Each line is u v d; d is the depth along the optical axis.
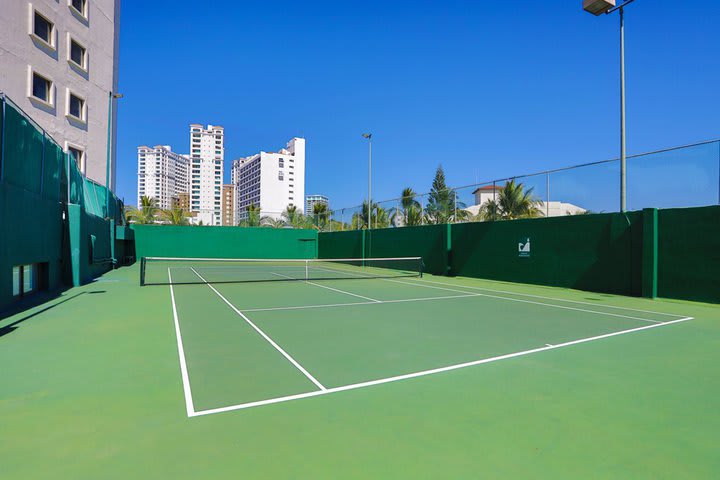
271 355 5.66
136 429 3.38
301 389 4.35
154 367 5.04
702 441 3.28
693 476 2.78
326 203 53.41
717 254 11.16
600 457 3.01
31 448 3.05
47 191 11.78
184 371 4.90
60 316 8.41
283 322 8.06
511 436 3.32
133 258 32.34
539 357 5.70
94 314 8.66
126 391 4.23
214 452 3.02
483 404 3.99
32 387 4.31
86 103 25.55
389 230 25.89
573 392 4.34
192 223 40.03
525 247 16.94
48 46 22.67
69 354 5.57
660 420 3.67
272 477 2.70
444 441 3.23
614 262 13.69
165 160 166.50
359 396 4.17
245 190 145.88
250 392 4.25
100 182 26.86
